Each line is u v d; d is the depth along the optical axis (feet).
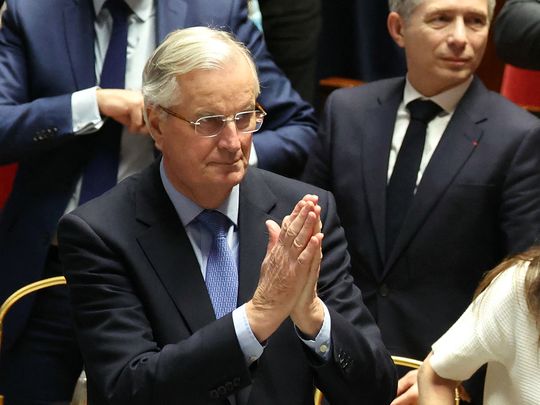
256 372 27.89
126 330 27.76
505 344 28.30
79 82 37.29
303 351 27.84
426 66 37.29
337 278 29.71
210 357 26.03
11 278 37.63
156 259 28.50
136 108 36.17
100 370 27.58
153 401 26.45
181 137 27.53
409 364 34.94
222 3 38.19
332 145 39.34
